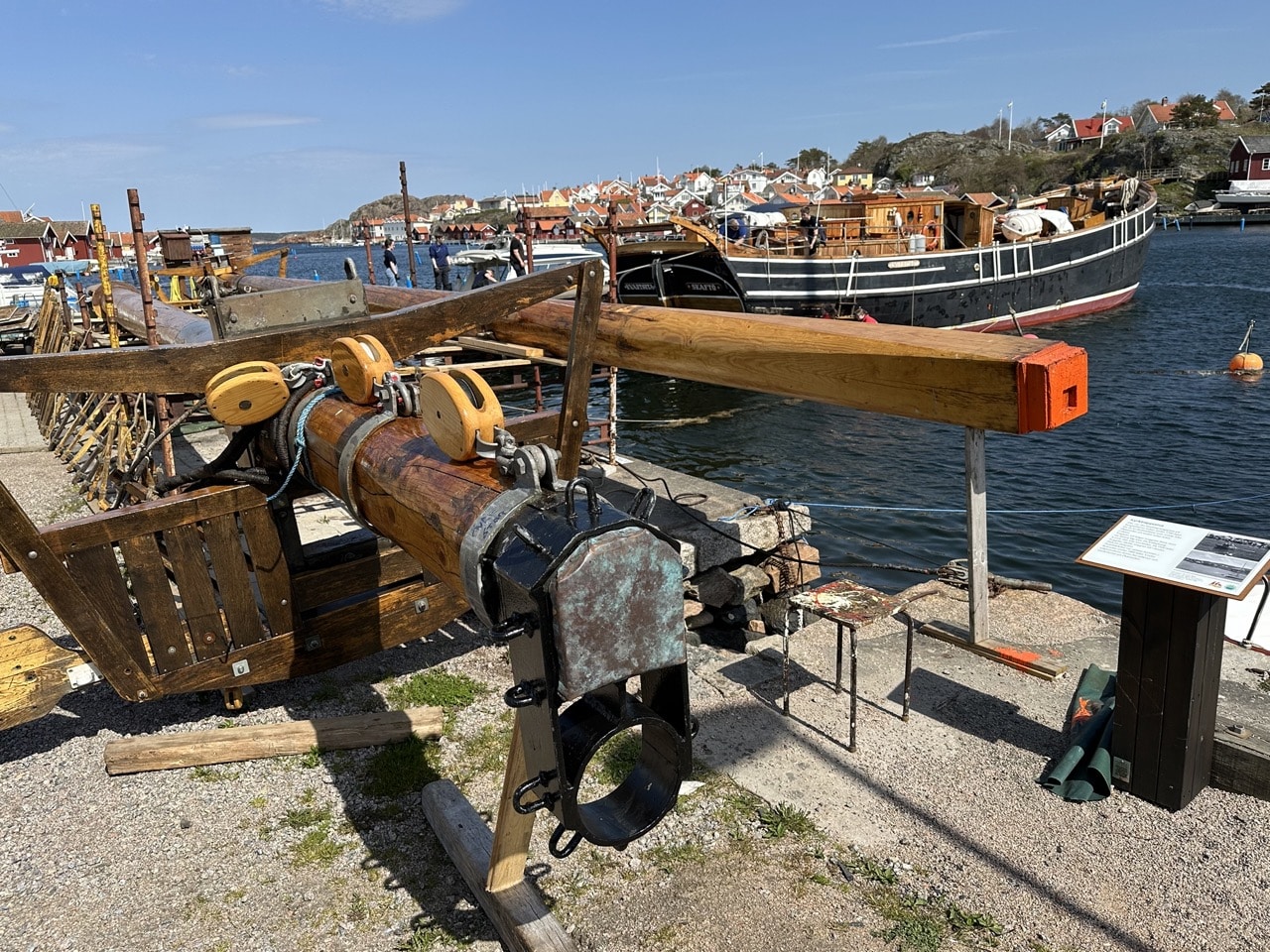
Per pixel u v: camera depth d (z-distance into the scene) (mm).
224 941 3234
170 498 4285
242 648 4562
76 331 14086
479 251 26891
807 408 20844
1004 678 4941
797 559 6641
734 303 24484
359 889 3484
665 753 2502
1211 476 14141
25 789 4191
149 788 4168
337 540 5016
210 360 4301
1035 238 29906
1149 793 3801
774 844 3650
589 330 4434
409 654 5496
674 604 2248
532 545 2203
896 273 25656
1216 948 3049
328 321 4719
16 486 9836
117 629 4195
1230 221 81438
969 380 4105
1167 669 3623
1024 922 3193
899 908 3275
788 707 4680
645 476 7637
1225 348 25531
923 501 13484
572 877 3492
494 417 2707
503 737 4523
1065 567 10547
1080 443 16438
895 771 4129
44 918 3365
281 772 4281
